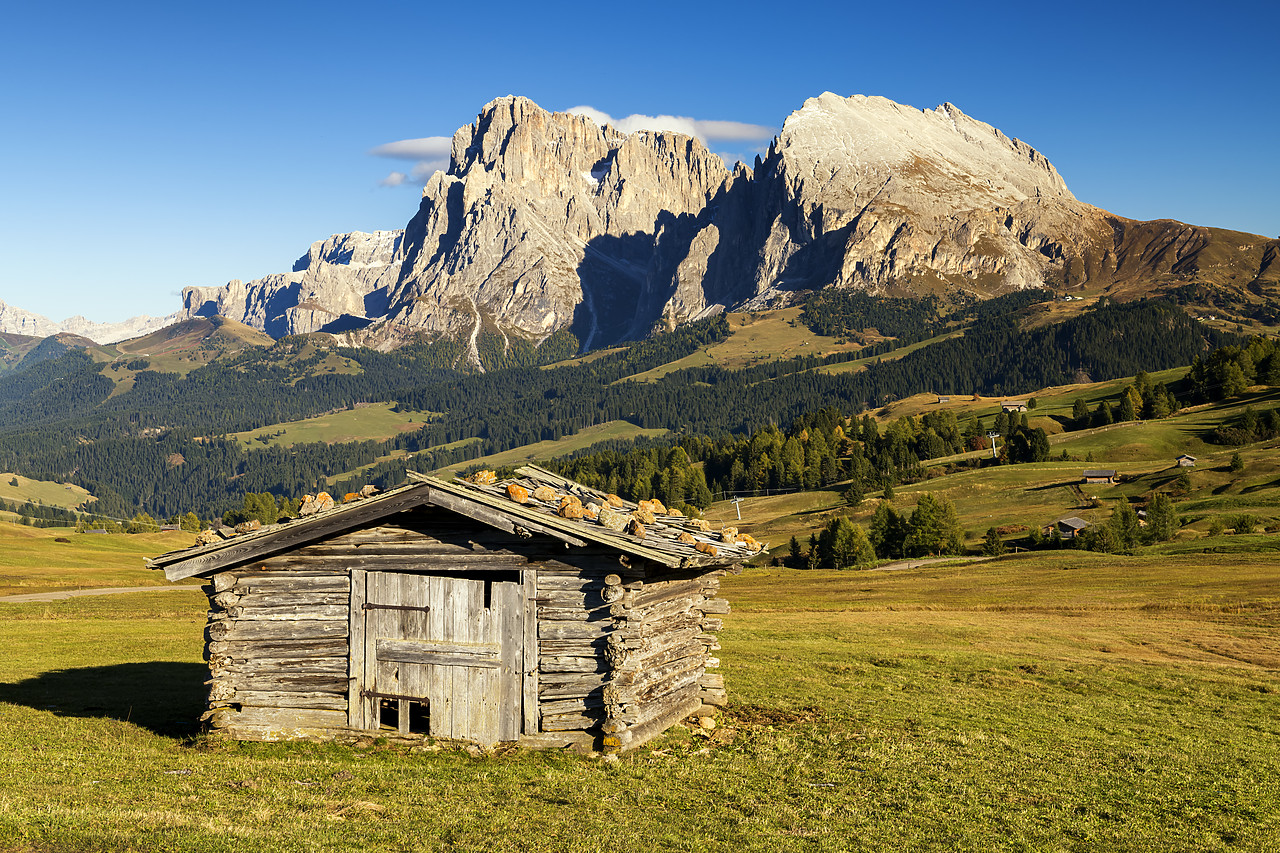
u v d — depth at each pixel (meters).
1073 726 22.78
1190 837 14.58
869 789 16.09
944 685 27.48
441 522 17.27
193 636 38.53
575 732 16.75
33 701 22.59
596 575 16.70
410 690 17.17
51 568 111.56
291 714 17.56
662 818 13.68
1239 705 26.72
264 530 17.41
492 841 12.16
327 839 11.66
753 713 21.55
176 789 13.80
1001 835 14.09
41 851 10.33
